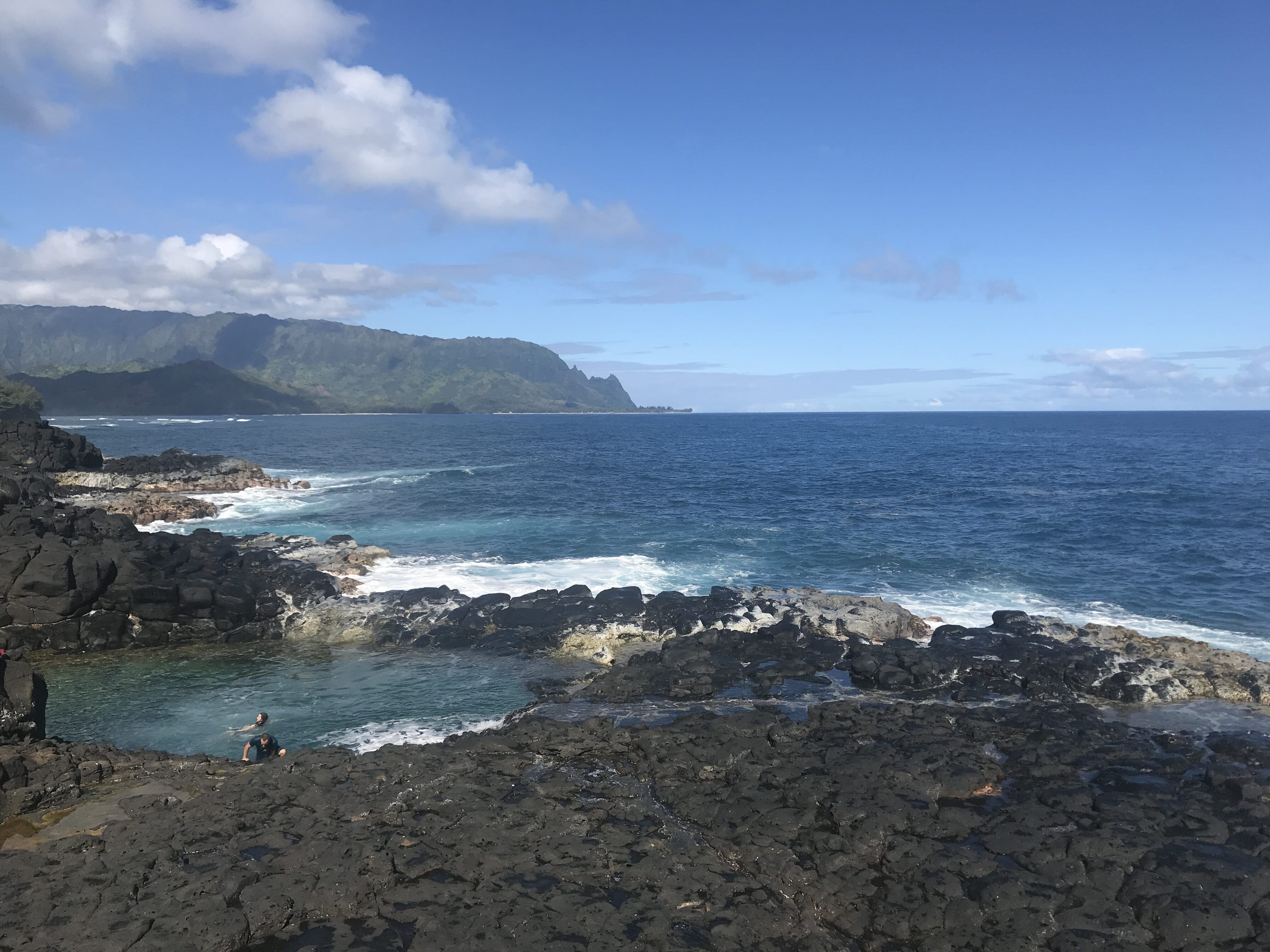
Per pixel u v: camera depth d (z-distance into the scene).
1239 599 31.23
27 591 26.03
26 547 27.36
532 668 24.09
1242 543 41.34
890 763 15.41
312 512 54.31
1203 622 28.41
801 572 35.88
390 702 21.64
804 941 10.50
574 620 26.83
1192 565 36.72
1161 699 20.38
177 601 27.02
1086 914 11.01
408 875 11.70
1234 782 14.37
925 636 26.39
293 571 31.59
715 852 12.70
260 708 21.31
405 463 98.25
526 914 10.70
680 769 15.67
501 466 93.31
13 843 13.00
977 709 19.05
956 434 182.25
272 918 10.65
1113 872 11.84
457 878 11.66
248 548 37.25
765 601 27.97
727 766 15.70
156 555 30.64
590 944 10.15
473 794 14.19
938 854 12.38
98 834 13.16
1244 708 20.02
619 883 11.59
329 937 10.41
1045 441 149.75
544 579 34.22
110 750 17.16
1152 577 34.72
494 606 28.39
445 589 30.62
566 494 64.50
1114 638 24.27
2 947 9.90
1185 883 11.41
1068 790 14.49
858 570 36.22
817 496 63.12
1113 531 44.97
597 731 17.41
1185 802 13.90
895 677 21.17
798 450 128.38
